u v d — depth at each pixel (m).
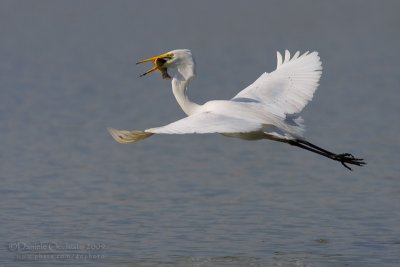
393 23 50.41
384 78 30.72
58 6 58.59
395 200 14.63
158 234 12.52
